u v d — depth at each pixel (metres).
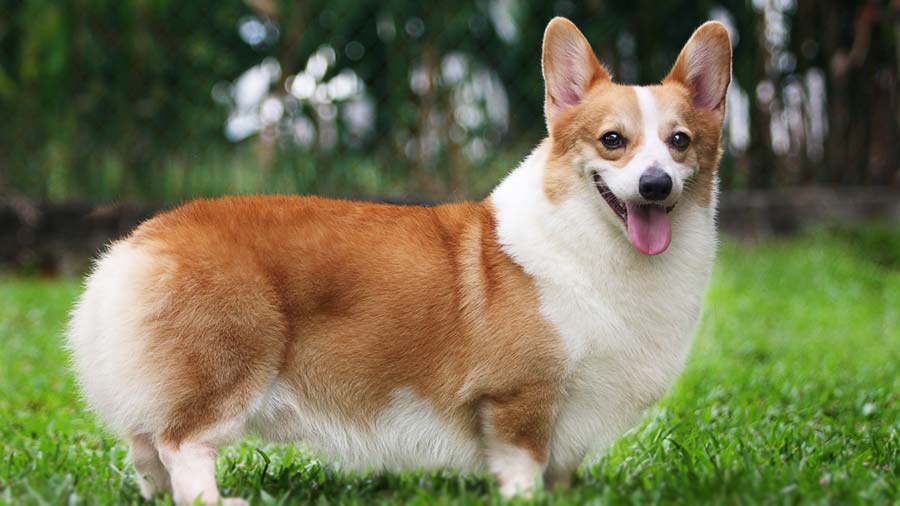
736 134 9.73
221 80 9.15
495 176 9.05
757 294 7.89
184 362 3.26
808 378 5.34
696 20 9.44
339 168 9.01
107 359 3.31
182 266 3.29
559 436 3.48
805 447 3.98
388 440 3.50
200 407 3.28
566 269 3.35
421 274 3.43
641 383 3.46
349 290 3.40
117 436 3.70
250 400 3.32
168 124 9.14
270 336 3.32
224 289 3.28
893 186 9.91
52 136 9.17
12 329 6.74
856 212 9.66
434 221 3.57
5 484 3.39
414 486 3.47
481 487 3.58
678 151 3.42
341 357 3.41
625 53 9.49
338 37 8.87
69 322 3.54
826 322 7.04
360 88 8.96
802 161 9.87
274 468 3.91
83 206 9.06
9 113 9.21
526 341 3.34
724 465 3.55
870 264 8.75
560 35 3.62
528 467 3.40
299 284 3.36
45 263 9.05
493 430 3.40
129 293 3.29
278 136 8.93
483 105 9.10
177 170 9.16
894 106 9.82
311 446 3.55
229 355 3.28
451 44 9.01
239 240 3.36
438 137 9.09
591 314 3.34
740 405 4.82
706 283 3.58
